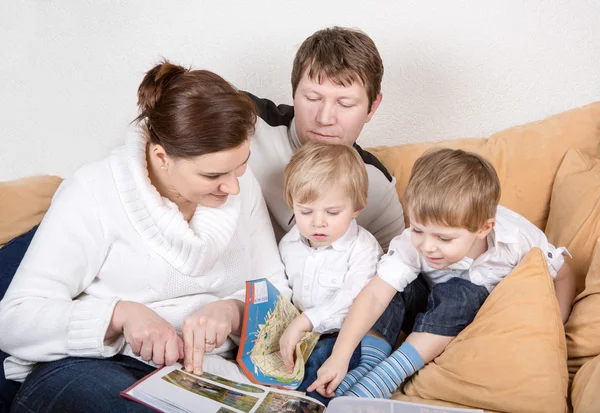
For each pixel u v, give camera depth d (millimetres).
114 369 1114
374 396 1262
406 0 1799
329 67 1403
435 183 1287
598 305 1343
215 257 1266
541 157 1739
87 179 1210
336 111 1453
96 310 1123
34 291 1153
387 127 1909
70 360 1131
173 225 1206
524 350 1232
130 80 1788
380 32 1822
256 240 1455
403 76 1858
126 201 1193
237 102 1099
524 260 1345
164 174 1208
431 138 1921
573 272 1497
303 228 1413
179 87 1101
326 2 1790
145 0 1740
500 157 1748
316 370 1324
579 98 1890
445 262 1342
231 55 1807
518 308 1275
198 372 1141
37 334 1120
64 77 1770
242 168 1177
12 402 1163
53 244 1175
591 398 1170
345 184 1365
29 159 1830
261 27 1794
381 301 1390
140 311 1143
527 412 1215
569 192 1626
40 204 1631
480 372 1240
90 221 1194
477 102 1888
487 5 1806
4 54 1738
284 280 1481
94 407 1012
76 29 1738
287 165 1433
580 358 1329
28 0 1703
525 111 1899
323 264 1473
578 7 1812
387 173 1678
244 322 1218
